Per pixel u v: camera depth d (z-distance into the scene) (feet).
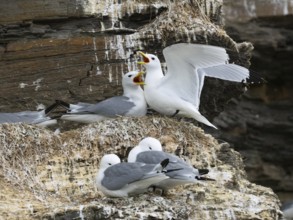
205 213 48.34
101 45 60.90
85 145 53.42
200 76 55.01
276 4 81.71
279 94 84.28
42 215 47.01
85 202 49.26
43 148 52.90
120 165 48.24
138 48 60.90
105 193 48.39
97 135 53.83
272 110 83.41
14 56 60.85
